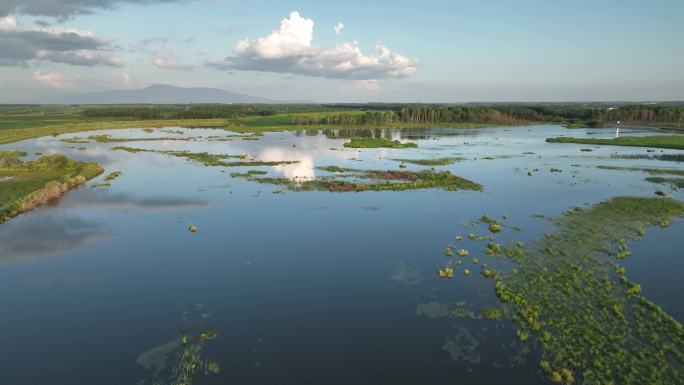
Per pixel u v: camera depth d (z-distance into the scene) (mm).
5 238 37625
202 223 41844
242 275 30656
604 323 22750
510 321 23656
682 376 18500
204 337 23031
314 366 20531
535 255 32219
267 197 51031
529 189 54344
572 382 18531
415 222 41688
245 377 19797
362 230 39656
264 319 24828
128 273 31047
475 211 44812
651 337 21312
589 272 28938
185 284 29344
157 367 20609
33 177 59969
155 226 40969
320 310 25734
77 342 22828
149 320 24891
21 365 20891
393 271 30844
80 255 34156
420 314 24875
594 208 44219
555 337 21719
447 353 21172
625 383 18234
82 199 50281
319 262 32719
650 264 30172
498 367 19953
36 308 26281
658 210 42844
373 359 20922
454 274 29969
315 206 47312
